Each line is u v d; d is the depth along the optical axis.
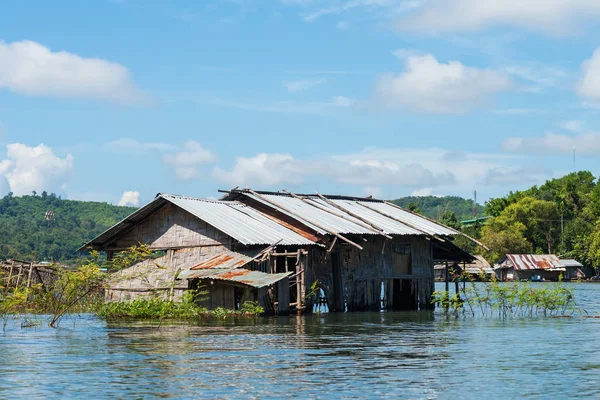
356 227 35.50
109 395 13.65
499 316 32.97
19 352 18.83
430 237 39.44
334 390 14.17
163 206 34.03
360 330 25.42
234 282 28.97
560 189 119.38
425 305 39.78
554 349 20.23
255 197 36.66
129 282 33.78
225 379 15.16
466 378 15.53
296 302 31.84
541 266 96.12
